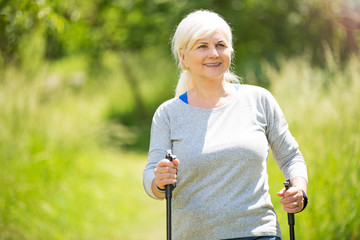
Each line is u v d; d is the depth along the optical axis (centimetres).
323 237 630
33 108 999
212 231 346
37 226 809
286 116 920
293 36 2030
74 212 901
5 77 1016
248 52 2067
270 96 381
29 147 941
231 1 2150
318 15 1945
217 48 371
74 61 2383
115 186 1147
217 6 2145
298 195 344
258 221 347
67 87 1338
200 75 372
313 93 953
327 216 643
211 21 371
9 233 779
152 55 2505
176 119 370
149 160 373
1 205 806
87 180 1087
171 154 340
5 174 853
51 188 918
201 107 370
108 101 2331
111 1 2098
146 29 2308
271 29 2092
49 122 1051
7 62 1014
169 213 338
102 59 2327
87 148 1182
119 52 2361
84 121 1209
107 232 898
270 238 347
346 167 673
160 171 338
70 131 1108
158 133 375
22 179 877
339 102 828
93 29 2097
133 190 1190
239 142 350
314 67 1758
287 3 2038
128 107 2419
